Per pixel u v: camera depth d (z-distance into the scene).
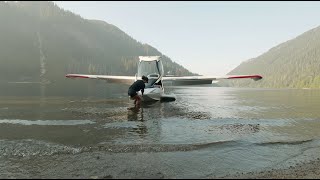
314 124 11.54
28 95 27.41
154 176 5.56
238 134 9.34
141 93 18.30
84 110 14.88
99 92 35.34
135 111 14.66
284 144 8.20
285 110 16.88
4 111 14.30
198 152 7.25
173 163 6.36
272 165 6.47
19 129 9.64
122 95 28.44
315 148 7.87
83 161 6.34
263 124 11.42
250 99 28.50
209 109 16.73
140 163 6.29
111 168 5.92
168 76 23.23
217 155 7.05
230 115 14.09
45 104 17.98
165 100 21.41
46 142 7.83
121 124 10.78
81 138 8.38
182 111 15.16
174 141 8.20
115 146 7.52
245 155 7.12
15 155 6.71
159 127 10.33
